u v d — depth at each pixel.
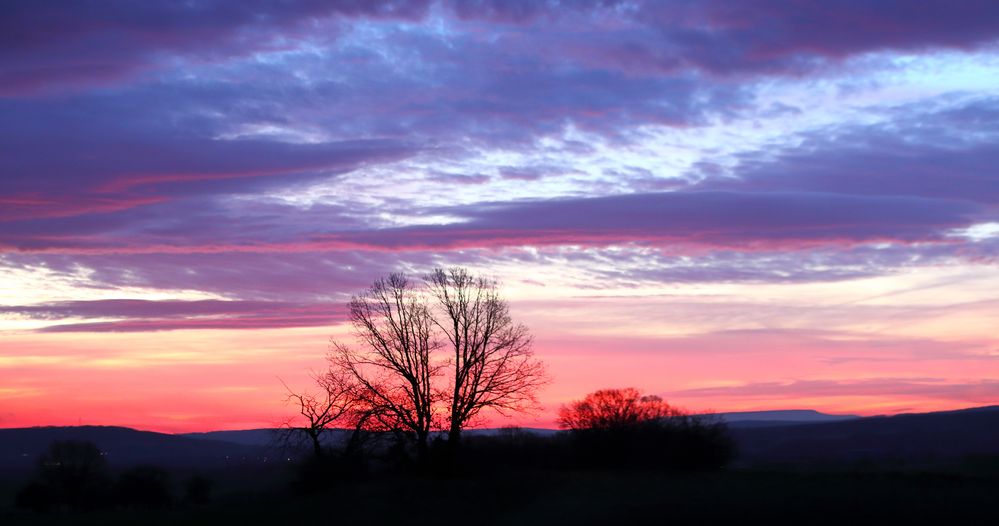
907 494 34.28
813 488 37.06
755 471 50.31
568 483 43.66
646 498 35.69
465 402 51.75
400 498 43.25
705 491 36.91
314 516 41.06
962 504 31.83
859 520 29.64
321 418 52.09
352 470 50.88
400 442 51.84
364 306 53.00
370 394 51.69
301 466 51.34
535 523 34.38
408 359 52.00
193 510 46.59
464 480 47.59
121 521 43.22
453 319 52.72
